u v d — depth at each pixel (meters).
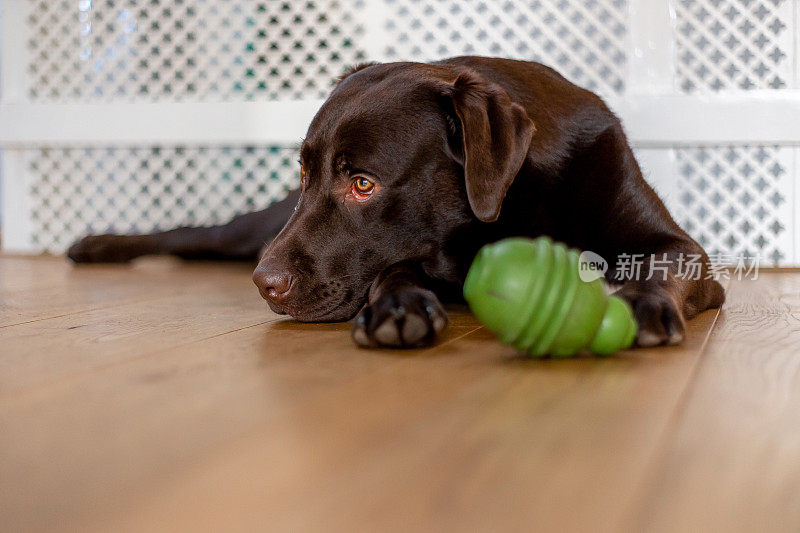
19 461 0.91
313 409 1.13
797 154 3.84
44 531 0.72
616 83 4.09
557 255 1.40
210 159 4.45
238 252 3.81
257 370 1.41
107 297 2.63
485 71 2.20
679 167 4.05
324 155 1.98
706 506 0.77
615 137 2.23
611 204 2.17
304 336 1.80
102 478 0.85
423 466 0.89
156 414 1.11
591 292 1.41
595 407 1.15
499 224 2.10
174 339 1.76
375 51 4.20
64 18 4.46
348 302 2.00
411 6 4.13
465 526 0.72
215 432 1.02
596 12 3.95
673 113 3.82
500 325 1.39
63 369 1.42
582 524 0.73
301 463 0.90
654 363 1.46
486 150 1.85
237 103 4.23
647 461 0.91
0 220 6.81
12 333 1.85
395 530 0.71
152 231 4.23
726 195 3.94
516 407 1.14
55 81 4.52
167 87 4.69
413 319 1.56
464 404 1.16
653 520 0.74
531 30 4.12
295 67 4.27
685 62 4.12
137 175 4.53
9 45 4.50
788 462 0.90
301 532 0.71
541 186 2.09
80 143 4.45
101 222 4.63
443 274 2.15
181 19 4.35
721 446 0.96
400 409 1.13
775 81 4.00
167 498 0.79
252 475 0.86
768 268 3.81
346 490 0.81
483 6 4.23
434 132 1.99
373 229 1.99
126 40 4.46
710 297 2.16
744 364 1.46
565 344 1.42
